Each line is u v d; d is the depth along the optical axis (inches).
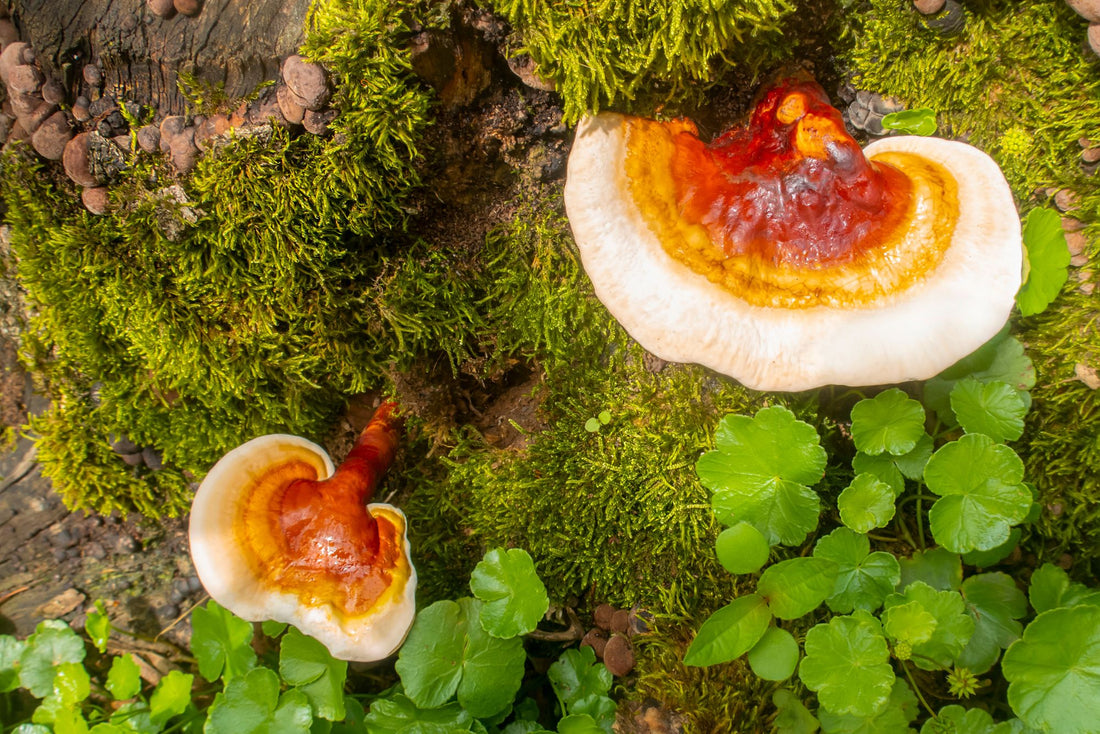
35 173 14.0
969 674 13.9
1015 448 14.8
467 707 14.1
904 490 14.6
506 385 16.5
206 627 14.8
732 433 13.9
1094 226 13.9
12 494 15.7
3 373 15.2
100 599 16.3
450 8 13.0
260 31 13.1
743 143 14.0
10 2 13.2
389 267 14.9
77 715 14.9
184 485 16.1
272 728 14.1
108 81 13.6
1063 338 14.2
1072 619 13.1
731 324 13.4
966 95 14.0
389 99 13.2
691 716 14.9
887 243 13.3
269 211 13.8
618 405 15.5
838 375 13.2
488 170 14.6
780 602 13.8
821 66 14.2
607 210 13.5
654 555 15.7
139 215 13.9
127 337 14.9
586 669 15.4
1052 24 13.4
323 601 14.0
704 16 12.9
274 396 15.4
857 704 13.3
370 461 15.0
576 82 13.1
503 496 15.9
